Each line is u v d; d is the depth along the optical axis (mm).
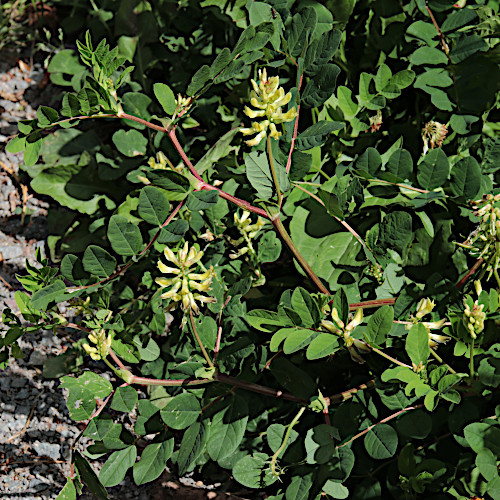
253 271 1393
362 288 1385
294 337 1284
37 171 1572
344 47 1474
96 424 1318
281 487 1399
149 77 1565
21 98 1675
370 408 1317
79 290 1319
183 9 1550
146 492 1437
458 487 1316
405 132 1451
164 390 1414
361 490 1340
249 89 1477
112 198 1532
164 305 1385
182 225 1280
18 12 1769
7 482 1446
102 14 1616
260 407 1391
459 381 1288
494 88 1408
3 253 1572
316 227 1402
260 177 1298
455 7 1434
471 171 1345
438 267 1384
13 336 1330
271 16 1372
